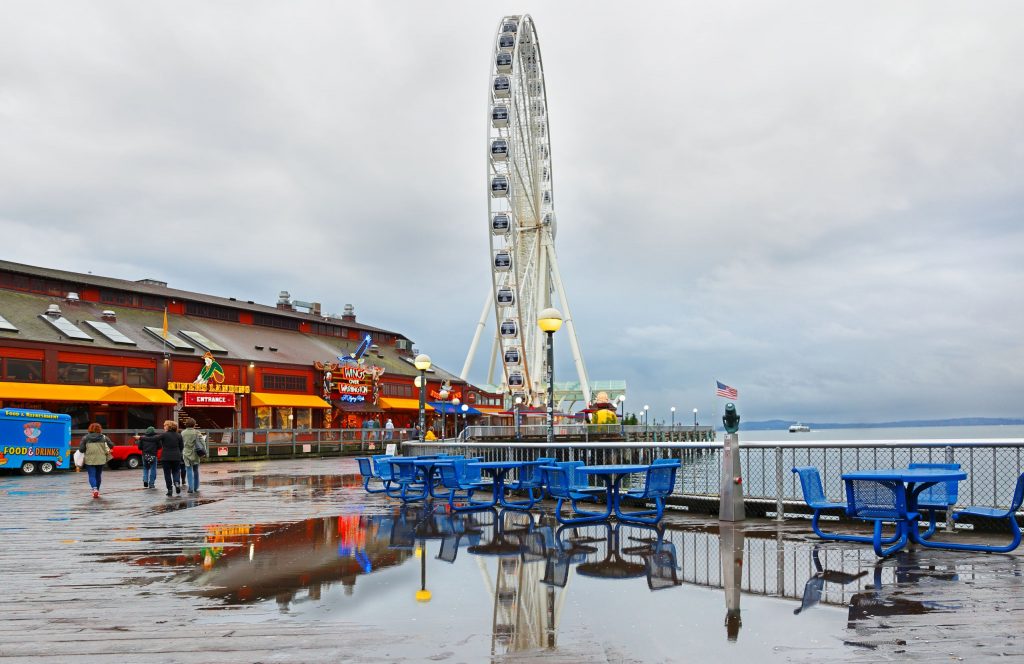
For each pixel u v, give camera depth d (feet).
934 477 33.68
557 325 70.85
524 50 209.56
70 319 171.12
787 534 42.22
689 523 47.06
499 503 58.54
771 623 24.29
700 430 325.21
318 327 251.19
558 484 49.93
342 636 23.45
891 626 23.70
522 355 186.91
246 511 58.65
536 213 222.07
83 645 22.74
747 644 22.16
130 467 129.39
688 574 31.86
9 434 110.93
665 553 36.76
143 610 26.91
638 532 43.80
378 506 60.90
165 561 36.60
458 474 55.98
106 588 30.63
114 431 138.00
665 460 49.73
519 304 185.68
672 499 54.13
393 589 29.81
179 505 64.49
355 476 102.32
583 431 148.05
